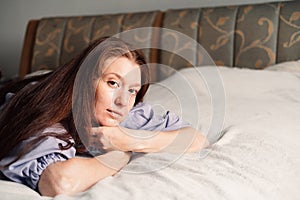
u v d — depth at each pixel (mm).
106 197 764
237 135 1118
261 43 1896
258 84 1587
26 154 858
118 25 2236
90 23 2318
